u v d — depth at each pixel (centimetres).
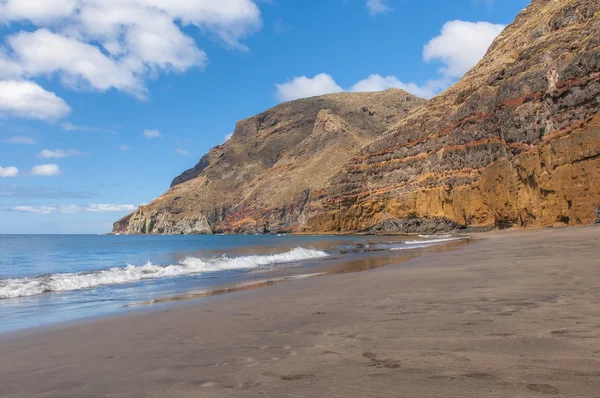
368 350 481
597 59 4025
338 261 2245
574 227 3612
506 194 5172
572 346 438
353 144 17700
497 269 1241
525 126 4928
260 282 1409
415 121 9125
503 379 363
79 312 941
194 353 525
